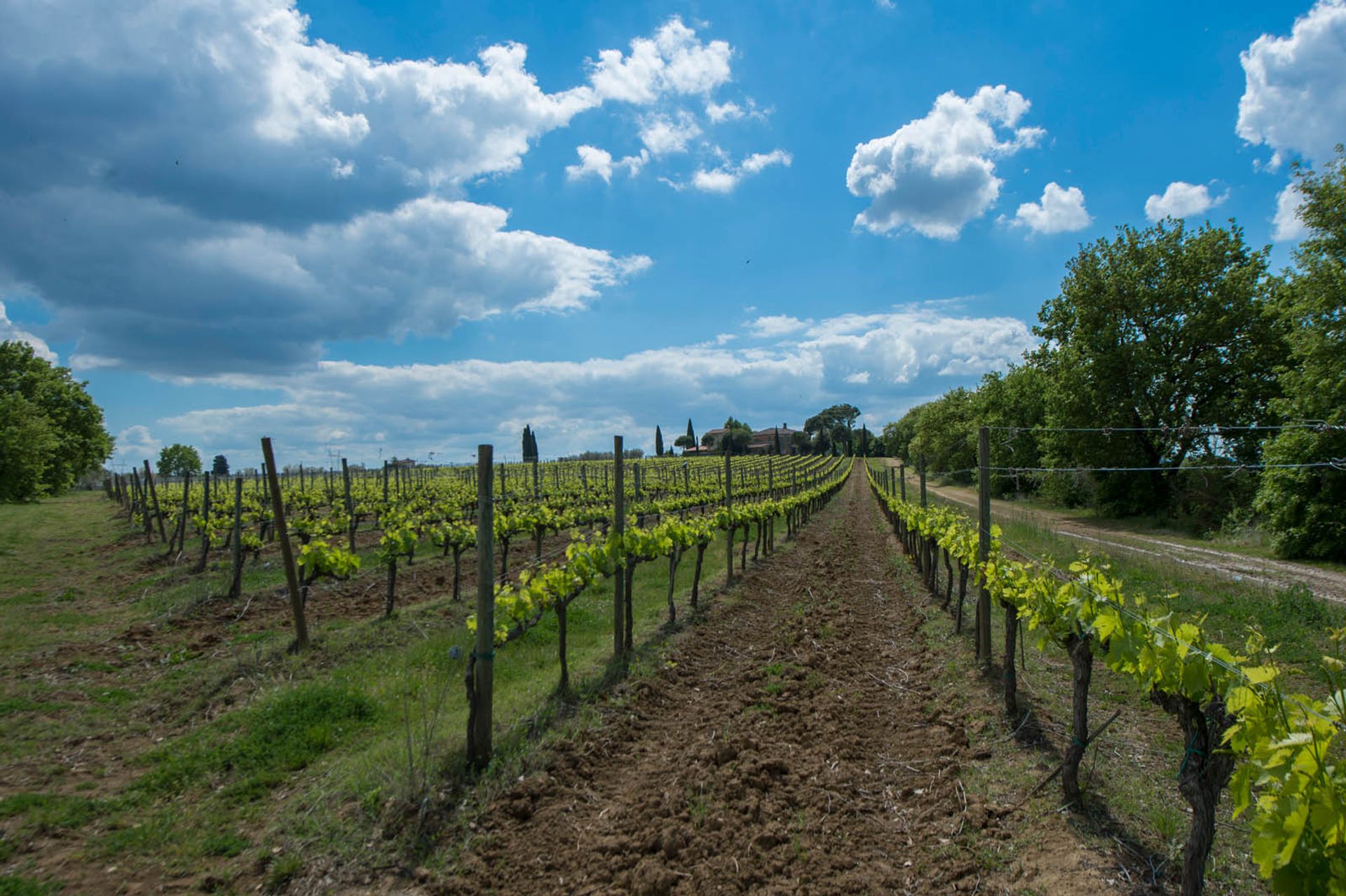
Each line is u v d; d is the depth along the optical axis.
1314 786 2.43
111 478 38.47
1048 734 5.60
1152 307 24.84
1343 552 13.87
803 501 24.75
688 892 3.90
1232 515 19.17
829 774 5.22
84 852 4.32
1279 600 9.10
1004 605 6.06
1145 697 4.00
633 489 27.84
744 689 7.13
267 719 6.17
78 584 13.02
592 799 4.96
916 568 14.73
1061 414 27.66
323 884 4.03
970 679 7.19
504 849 4.38
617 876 4.09
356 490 27.17
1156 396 24.48
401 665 7.88
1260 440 22.28
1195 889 3.33
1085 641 4.53
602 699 6.69
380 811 4.64
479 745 5.28
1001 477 38.78
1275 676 2.85
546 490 26.72
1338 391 14.04
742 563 14.23
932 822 4.55
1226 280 23.66
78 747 5.89
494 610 5.96
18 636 9.02
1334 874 2.32
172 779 5.29
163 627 9.65
